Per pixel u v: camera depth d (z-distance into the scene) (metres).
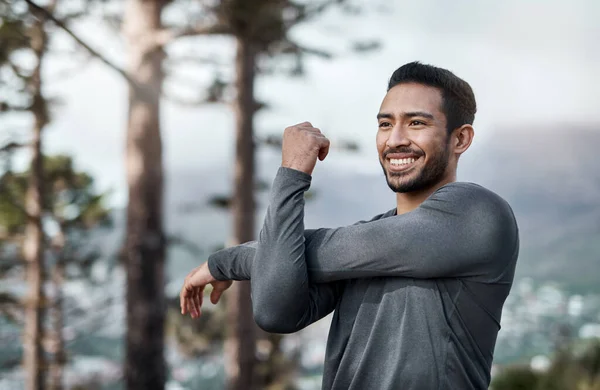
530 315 53.66
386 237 1.41
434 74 1.51
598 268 168.75
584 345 8.88
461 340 1.41
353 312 1.50
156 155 11.34
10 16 11.52
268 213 1.46
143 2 10.91
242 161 11.27
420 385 1.38
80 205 18.59
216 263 1.64
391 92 1.53
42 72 13.47
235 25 10.35
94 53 7.08
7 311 15.38
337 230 1.49
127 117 11.26
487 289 1.42
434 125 1.49
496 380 8.26
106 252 18.00
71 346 20.67
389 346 1.42
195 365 17.33
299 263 1.43
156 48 10.80
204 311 16.34
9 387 16.94
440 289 1.42
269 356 14.45
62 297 18.03
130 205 11.35
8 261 16.41
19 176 15.45
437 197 1.45
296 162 1.48
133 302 11.34
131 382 11.34
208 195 11.42
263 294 1.43
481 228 1.41
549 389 7.85
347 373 1.47
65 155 18.12
